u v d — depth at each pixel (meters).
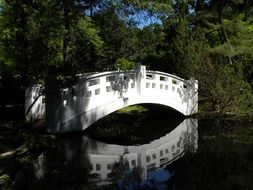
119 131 17.38
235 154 12.59
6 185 8.56
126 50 25.16
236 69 22.55
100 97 16.14
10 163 9.91
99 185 9.45
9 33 13.64
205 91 22.25
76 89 15.12
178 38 23.30
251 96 21.80
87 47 18.02
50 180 9.71
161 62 26.61
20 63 13.95
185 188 9.24
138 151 13.64
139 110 22.70
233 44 24.38
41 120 16.64
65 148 13.62
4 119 17.72
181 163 11.68
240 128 17.78
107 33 21.58
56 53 14.47
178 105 20.77
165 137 16.25
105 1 15.05
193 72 22.03
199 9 28.28
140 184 9.60
